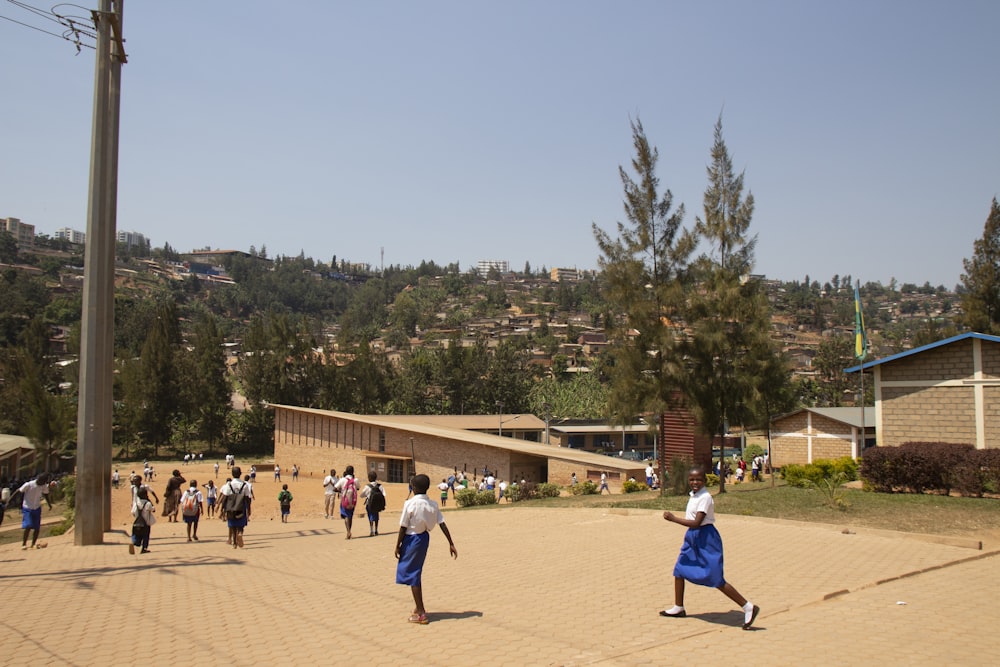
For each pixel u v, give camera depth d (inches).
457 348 3927.2
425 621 326.6
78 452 684.7
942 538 526.9
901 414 888.3
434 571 481.1
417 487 333.4
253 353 3481.8
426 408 3882.9
